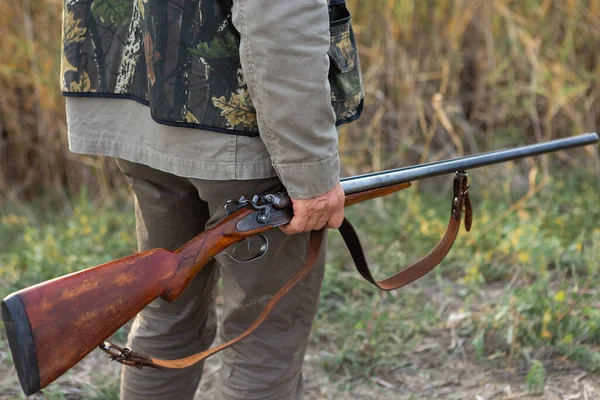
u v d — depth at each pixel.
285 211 1.44
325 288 2.91
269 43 1.24
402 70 4.06
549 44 4.21
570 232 3.38
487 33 4.10
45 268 3.11
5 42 4.04
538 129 4.00
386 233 3.51
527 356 2.39
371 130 4.02
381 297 2.93
